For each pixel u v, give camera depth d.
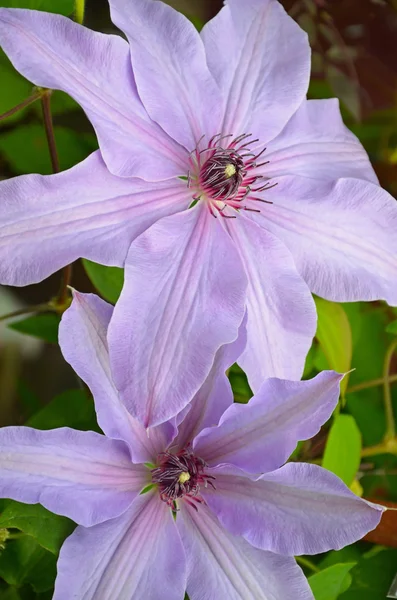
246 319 0.46
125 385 0.43
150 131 0.46
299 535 0.45
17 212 0.43
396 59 0.70
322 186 0.48
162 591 0.45
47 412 0.51
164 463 0.46
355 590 0.52
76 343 0.44
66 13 0.49
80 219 0.44
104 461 0.45
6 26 0.43
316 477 0.44
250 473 0.45
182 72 0.46
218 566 0.45
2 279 0.43
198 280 0.46
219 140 0.48
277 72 0.48
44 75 0.43
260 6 0.48
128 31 0.45
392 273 0.48
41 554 0.49
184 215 0.46
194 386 0.44
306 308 0.47
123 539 0.45
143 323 0.44
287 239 0.48
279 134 0.49
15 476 0.43
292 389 0.44
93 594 0.44
